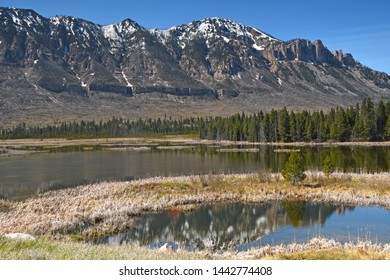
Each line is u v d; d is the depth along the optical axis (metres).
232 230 36.88
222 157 104.38
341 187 52.44
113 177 69.94
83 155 118.56
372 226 36.81
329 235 34.38
